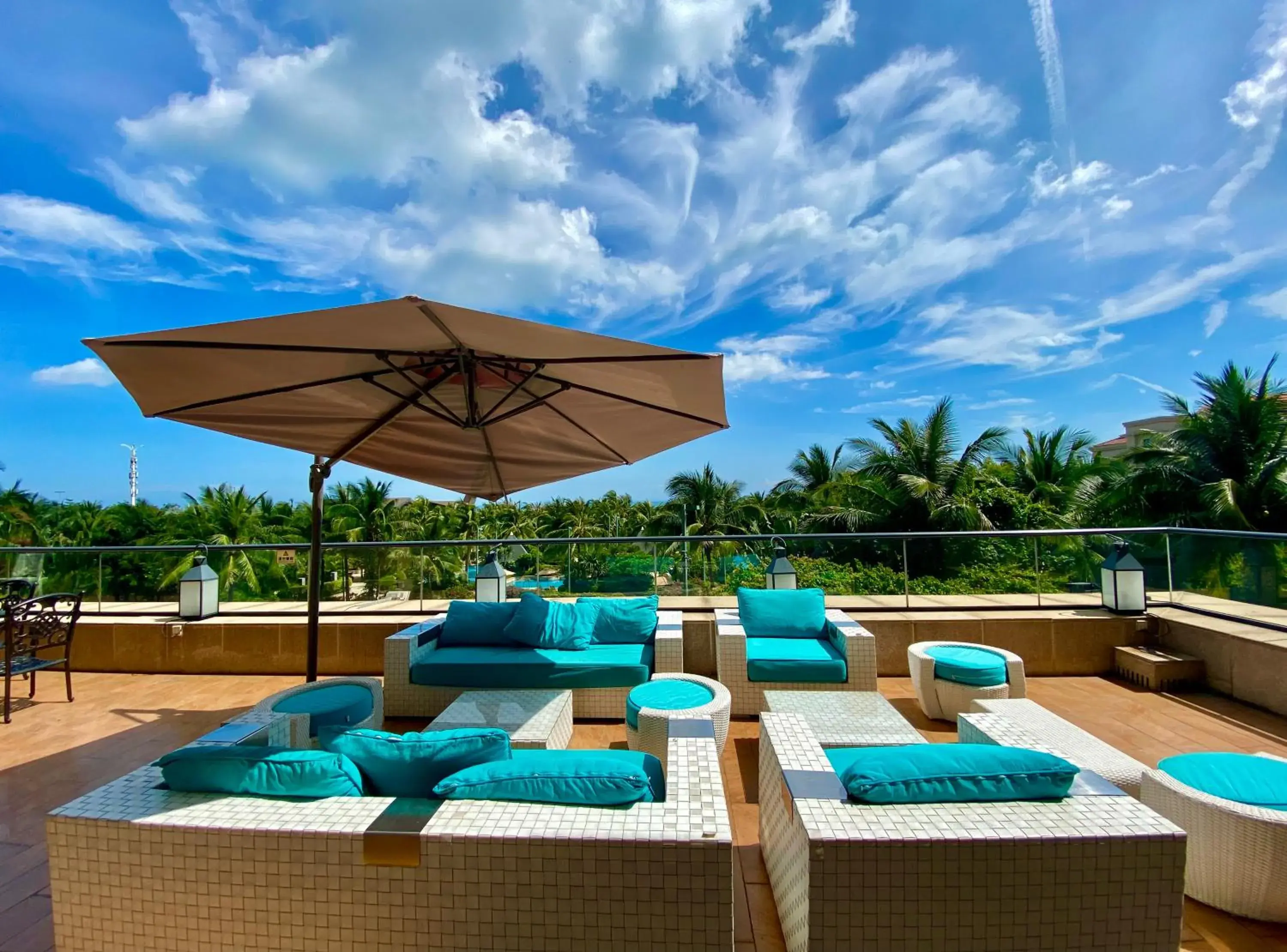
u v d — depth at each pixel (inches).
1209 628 169.2
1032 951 60.0
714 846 59.6
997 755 69.3
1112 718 150.4
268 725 96.5
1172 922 59.9
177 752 73.3
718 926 59.6
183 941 64.4
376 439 143.7
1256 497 533.3
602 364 98.1
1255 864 77.9
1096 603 198.4
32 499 832.3
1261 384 555.5
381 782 72.2
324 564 209.0
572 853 60.6
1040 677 184.4
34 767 132.2
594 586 207.3
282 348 95.8
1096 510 628.7
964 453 728.3
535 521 1080.8
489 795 67.7
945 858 59.9
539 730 107.7
